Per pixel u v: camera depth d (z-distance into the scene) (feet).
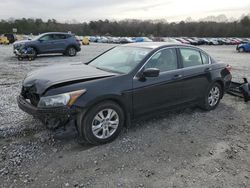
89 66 15.06
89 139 11.85
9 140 12.35
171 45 15.53
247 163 11.17
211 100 17.90
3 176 9.61
